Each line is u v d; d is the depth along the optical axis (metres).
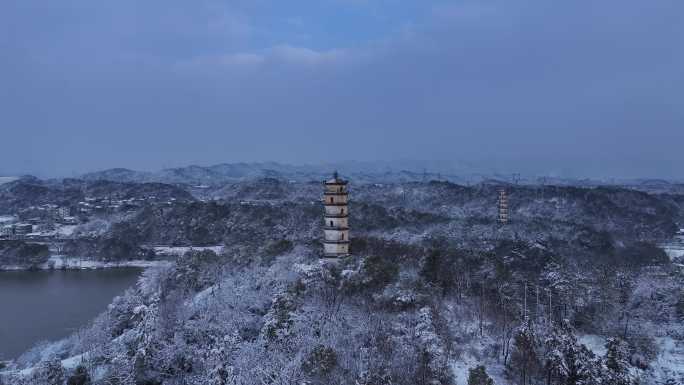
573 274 168.00
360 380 97.69
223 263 194.50
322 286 141.75
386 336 116.56
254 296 146.25
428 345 107.94
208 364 112.38
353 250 168.62
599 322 137.00
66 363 139.62
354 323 124.69
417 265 154.62
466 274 154.88
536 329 118.12
